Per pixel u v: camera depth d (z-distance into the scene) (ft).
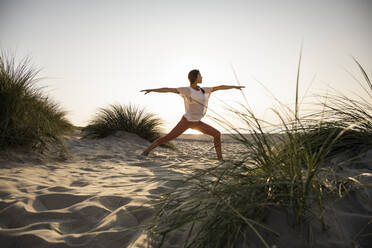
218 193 4.50
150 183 7.82
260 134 5.22
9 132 11.11
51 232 4.60
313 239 3.79
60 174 9.37
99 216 5.38
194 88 14.62
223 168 5.28
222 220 3.92
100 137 23.97
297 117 4.80
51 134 12.94
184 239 4.24
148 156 15.65
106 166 11.60
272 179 4.47
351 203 4.54
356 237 3.82
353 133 7.26
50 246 4.18
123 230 4.66
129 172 10.19
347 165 6.49
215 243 3.70
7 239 4.36
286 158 4.90
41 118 12.80
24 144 11.66
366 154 6.62
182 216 4.32
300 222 4.06
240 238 3.91
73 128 28.40
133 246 4.13
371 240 3.76
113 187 7.59
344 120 7.32
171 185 7.30
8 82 12.03
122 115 25.99
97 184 8.02
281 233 3.93
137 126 25.52
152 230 4.53
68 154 13.39
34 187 7.18
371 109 7.31
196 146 28.60
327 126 7.20
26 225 4.92
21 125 11.75
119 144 21.12
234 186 4.51
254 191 4.25
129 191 6.95
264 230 4.01
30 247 4.18
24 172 8.99
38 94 13.89
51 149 13.12
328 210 4.30
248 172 5.37
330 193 4.69
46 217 5.23
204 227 4.00
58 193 6.51
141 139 24.40
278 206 4.34
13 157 10.73
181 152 19.76
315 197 4.33
